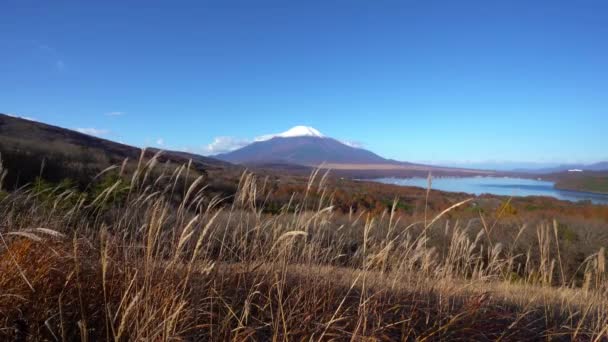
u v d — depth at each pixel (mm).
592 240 14594
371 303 4242
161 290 3279
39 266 3465
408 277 4906
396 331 4164
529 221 13094
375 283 4652
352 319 3898
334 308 4180
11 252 3318
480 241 10227
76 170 18422
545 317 5105
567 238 13852
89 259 3891
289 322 3742
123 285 3326
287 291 4199
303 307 3953
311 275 4492
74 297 3375
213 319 3701
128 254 3787
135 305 3016
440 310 4430
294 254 4426
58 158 20406
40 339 2996
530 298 5438
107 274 3549
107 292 3430
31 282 3221
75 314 3215
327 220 4316
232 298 3852
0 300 3031
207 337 3434
